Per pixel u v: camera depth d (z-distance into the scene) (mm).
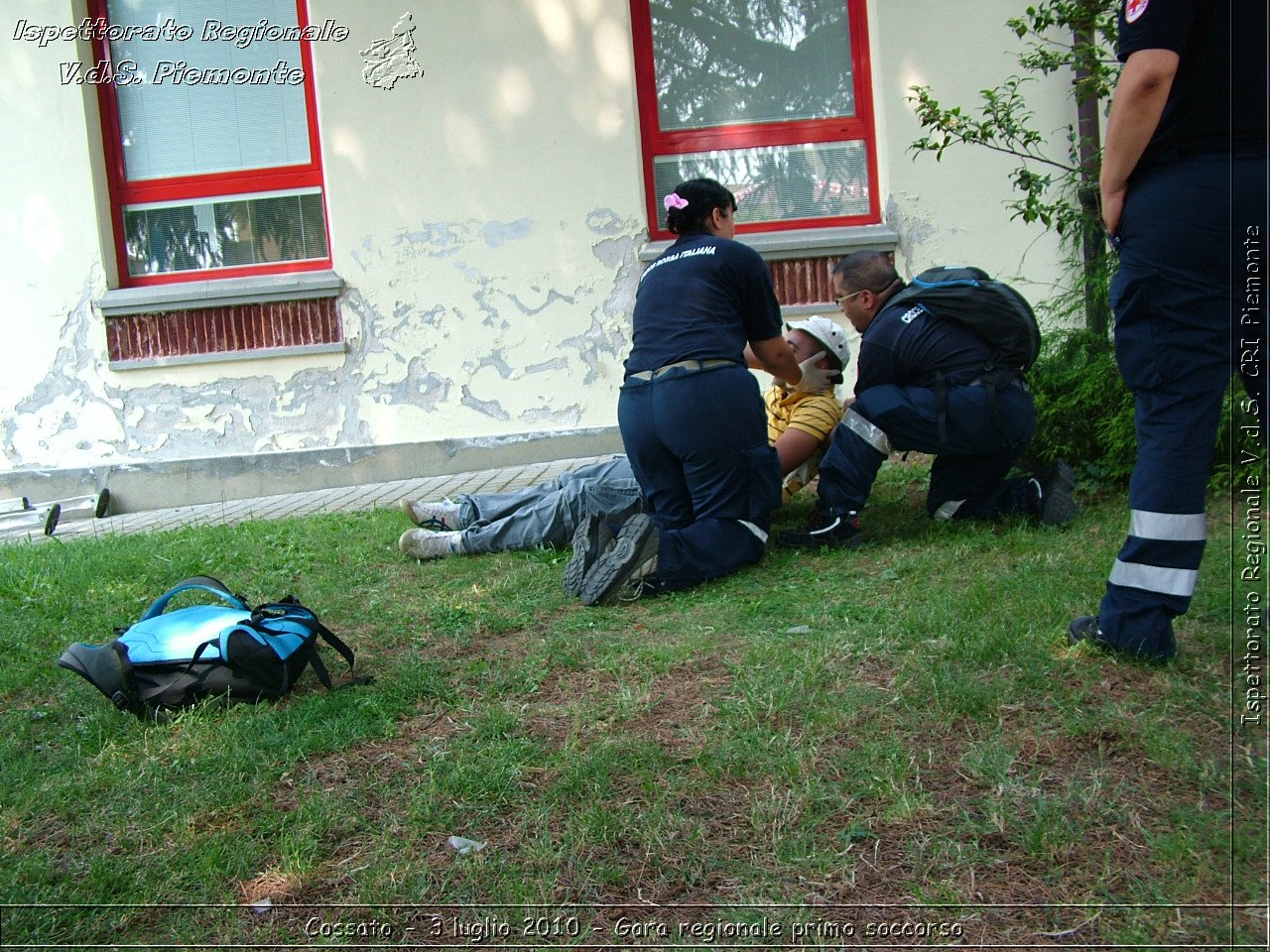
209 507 8125
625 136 7945
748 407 4195
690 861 2119
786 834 2176
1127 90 2479
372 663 3436
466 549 4941
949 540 4395
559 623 3768
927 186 7621
